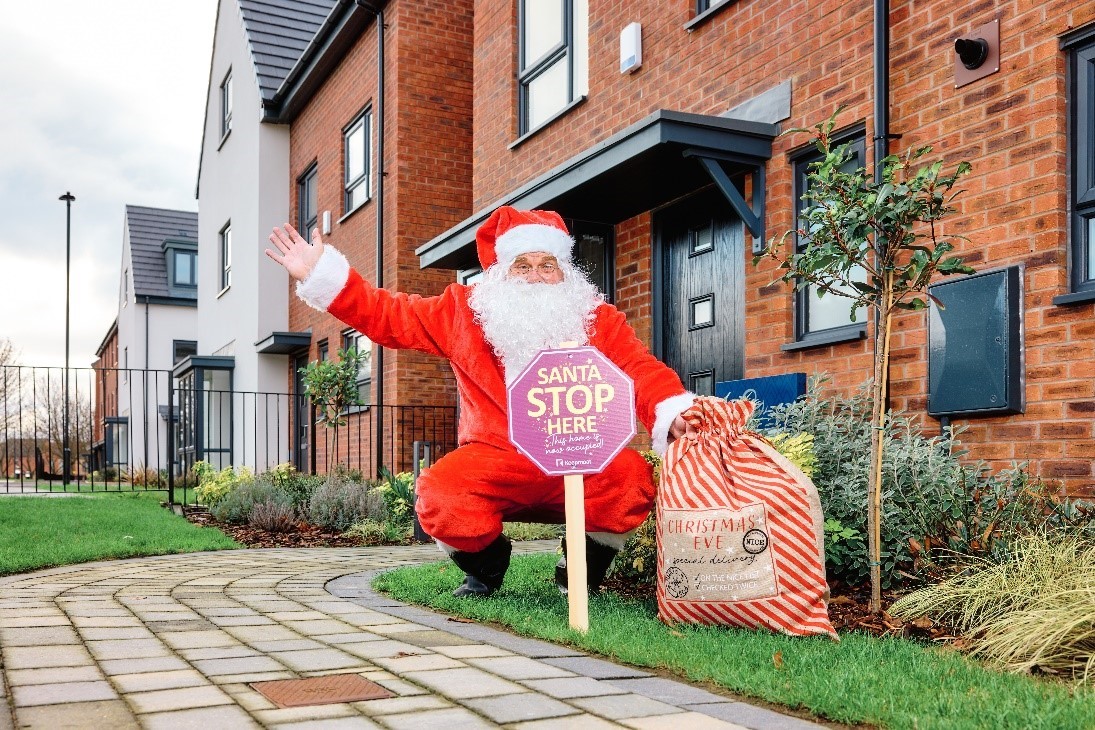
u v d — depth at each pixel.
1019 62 4.55
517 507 3.93
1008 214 4.57
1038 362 4.39
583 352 3.48
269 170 15.67
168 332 26.38
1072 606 2.82
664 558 3.35
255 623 3.39
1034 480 4.17
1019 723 2.06
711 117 5.79
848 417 4.91
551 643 3.07
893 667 2.62
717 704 2.29
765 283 6.09
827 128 3.74
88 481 21.59
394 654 2.82
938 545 3.88
